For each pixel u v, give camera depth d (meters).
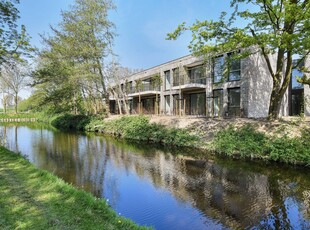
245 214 5.18
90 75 21.47
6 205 4.16
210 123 14.47
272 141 10.00
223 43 10.80
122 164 9.72
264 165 9.12
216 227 4.68
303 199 5.91
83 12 21.78
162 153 11.88
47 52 21.69
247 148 10.20
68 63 21.98
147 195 6.37
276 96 12.25
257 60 16.73
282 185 6.95
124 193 6.53
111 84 28.23
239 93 17.16
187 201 5.93
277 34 9.41
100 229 3.46
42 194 4.74
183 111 20.28
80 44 21.92
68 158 10.95
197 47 11.58
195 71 21.56
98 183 7.37
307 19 8.59
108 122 21.94
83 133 21.78
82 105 33.03
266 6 10.12
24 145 14.88
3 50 10.30
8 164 7.15
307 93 15.82
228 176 7.89
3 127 29.30
